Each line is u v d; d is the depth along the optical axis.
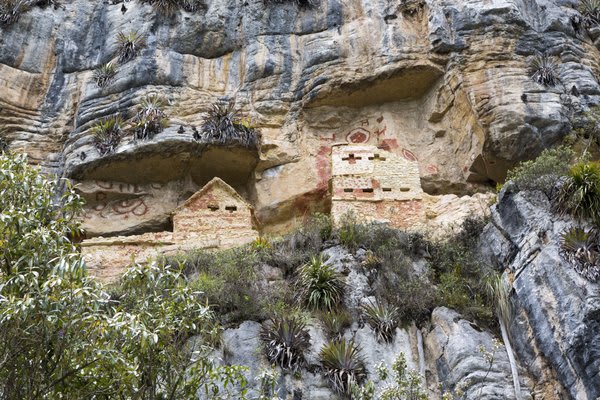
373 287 22.14
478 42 30.73
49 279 13.39
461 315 20.73
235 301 21.05
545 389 18.48
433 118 31.33
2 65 33.91
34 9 35.81
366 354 19.84
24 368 13.25
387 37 31.78
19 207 14.84
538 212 21.86
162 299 14.77
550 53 30.88
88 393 13.50
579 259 19.22
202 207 27.55
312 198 30.66
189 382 14.33
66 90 34.09
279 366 19.17
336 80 31.58
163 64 32.97
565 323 18.48
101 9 36.88
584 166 21.17
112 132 30.44
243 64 33.62
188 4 35.06
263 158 31.16
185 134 30.27
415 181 27.36
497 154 28.86
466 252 23.62
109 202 30.64
